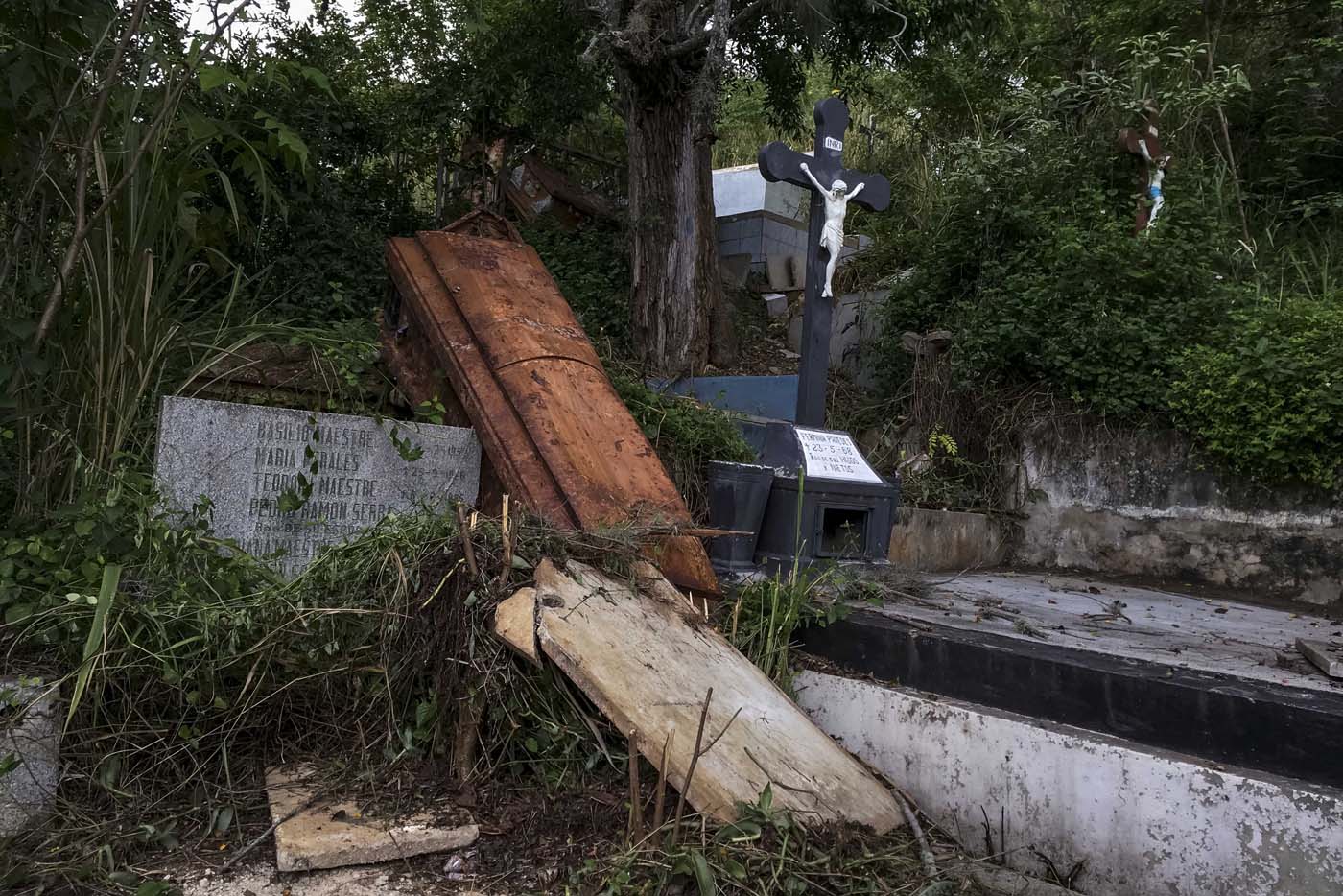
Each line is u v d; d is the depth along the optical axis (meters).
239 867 2.62
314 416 4.25
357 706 3.29
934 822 3.28
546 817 2.89
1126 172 8.54
